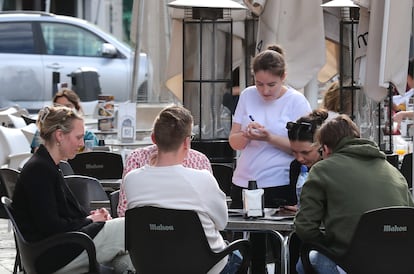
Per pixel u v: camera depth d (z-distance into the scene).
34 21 37.56
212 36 19.45
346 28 19.39
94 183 14.75
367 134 19.08
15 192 12.89
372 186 12.02
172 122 11.95
